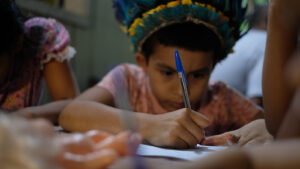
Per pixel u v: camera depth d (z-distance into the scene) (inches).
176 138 29.2
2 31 35.1
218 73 87.4
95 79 121.4
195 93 41.1
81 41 119.7
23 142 13.8
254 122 34.8
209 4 41.1
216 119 49.1
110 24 137.6
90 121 34.6
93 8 126.0
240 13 44.5
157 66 41.5
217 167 12.1
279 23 25.0
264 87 26.7
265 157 12.0
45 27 48.5
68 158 15.6
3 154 13.3
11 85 43.3
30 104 46.3
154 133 30.8
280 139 16.2
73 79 51.5
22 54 43.6
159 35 40.9
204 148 29.0
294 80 15.4
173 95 40.8
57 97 49.1
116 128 32.9
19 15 41.2
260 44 85.0
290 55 25.1
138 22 42.8
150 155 22.6
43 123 16.0
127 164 17.2
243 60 85.6
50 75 48.4
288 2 17.9
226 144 31.3
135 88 48.3
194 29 40.3
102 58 133.0
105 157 16.0
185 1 39.8
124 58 149.6
